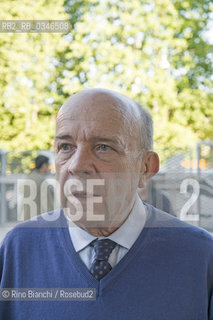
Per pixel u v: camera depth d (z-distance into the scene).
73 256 0.89
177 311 0.85
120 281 0.86
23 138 6.78
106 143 0.82
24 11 6.34
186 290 0.87
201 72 8.27
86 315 0.84
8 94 6.97
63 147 0.86
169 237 0.90
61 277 0.88
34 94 7.08
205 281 0.90
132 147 0.86
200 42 8.11
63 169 0.84
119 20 7.49
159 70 7.48
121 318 0.84
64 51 7.33
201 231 0.93
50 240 0.92
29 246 0.94
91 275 0.86
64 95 7.40
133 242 0.89
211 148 2.83
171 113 7.89
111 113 0.83
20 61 6.84
